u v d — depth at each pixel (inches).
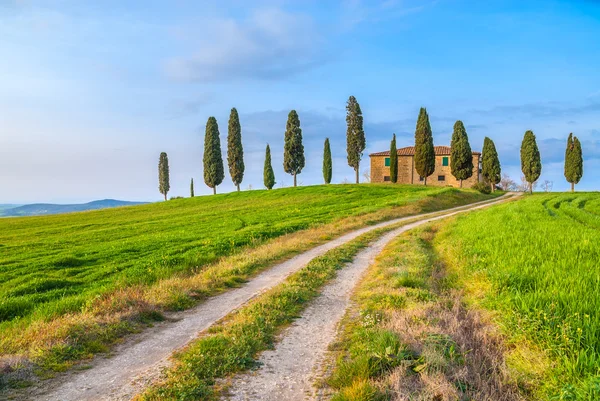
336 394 228.7
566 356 233.5
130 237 1395.2
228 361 279.7
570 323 263.4
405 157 3489.2
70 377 274.7
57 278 783.7
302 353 302.8
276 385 250.5
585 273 379.2
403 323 326.3
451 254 663.1
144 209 2733.8
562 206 1583.4
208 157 3201.3
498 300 356.8
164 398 231.9
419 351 270.1
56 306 496.7
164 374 271.6
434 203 1913.1
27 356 302.7
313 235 1048.2
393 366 255.1
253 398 234.1
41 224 2251.5
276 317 384.8
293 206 2064.5
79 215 2640.3
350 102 3233.3
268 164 3270.2
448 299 410.6
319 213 1690.5
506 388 229.3
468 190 2652.6
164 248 1024.9
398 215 1573.6
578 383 209.0
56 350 309.6
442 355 253.1
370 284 512.4
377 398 217.8
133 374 276.5
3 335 378.9
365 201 2048.5
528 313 295.6
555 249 531.8
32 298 615.2
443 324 326.6
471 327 327.9
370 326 338.6
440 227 1096.8
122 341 350.3
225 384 253.3
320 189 2733.8
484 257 556.4
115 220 2178.9
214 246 952.3
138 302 433.4
